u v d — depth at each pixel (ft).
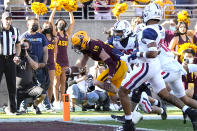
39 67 89.15
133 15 120.78
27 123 67.41
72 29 106.93
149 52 52.03
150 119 72.74
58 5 101.24
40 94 84.64
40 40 92.27
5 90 110.83
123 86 54.39
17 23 115.03
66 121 69.62
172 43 90.43
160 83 55.36
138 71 53.88
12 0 114.32
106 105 95.61
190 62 80.53
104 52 66.80
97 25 118.42
